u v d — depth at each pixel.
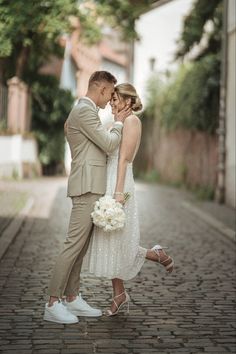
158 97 29.19
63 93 29.02
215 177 18.86
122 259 5.62
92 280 7.38
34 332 5.26
